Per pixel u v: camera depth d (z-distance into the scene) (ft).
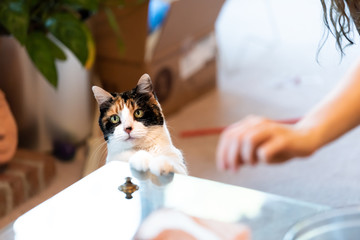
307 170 5.83
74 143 6.10
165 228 2.46
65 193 2.73
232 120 7.09
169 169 2.84
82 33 5.35
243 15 10.25
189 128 6.90
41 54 5.23
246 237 2.38
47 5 5.55
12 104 5.81
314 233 2.33
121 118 3.21
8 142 5.27
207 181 2.76
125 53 6.54
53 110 5.90
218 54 8.22
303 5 10.39
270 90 7.86
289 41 9.24
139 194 2.68
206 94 7.88
